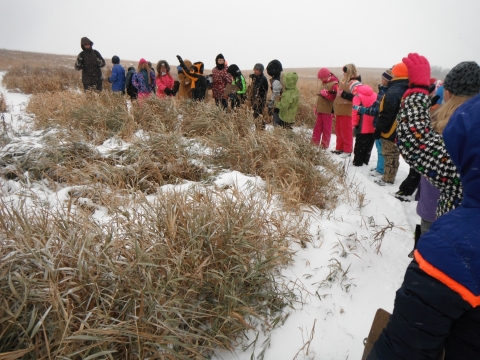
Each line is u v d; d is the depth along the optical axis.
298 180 4.44
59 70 17.72
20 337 1.92
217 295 2.50
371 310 2.85
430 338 1.16
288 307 2.73
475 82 2.40
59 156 4.55
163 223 2.85
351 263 3.31
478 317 1.14
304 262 3.25
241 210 3.22
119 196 3.69
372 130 6.16
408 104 2.39
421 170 2.28
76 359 1.92
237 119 6.56
